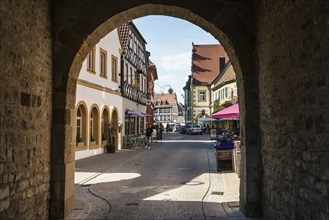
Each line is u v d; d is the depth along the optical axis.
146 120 38.19
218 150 13.07
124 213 7.24
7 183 4.79
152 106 43.22
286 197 5.30
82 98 17.61
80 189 9.96
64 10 6.86
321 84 4.04
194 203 8.09
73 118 7.21
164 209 7.55
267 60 6.17
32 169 5.73
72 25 6.85
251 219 6.59
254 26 6.95
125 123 26.20
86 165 15.10
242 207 7.11
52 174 6.64
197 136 45.62
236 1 7.00
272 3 5.82
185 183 10.70
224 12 6.99
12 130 4.96
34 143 5.83
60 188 6.64
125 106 25.92
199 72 62.06
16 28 5.09
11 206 4.91
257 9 6.75
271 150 6.07
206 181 11.01
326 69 3.89
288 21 5.08
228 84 40.56
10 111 4.89
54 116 6.71
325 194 3.97
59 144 6.67
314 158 4.28
